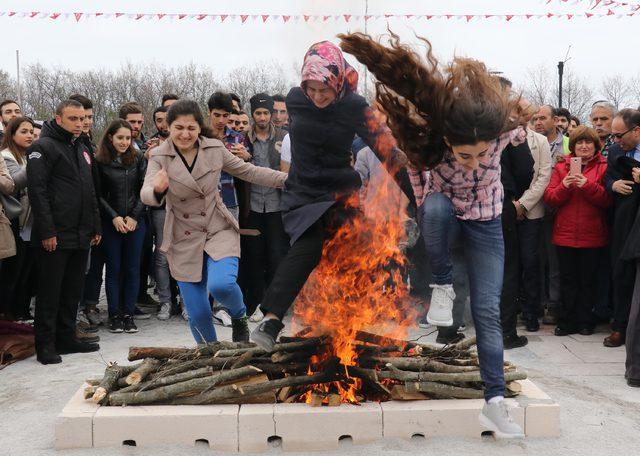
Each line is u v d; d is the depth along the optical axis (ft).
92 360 19.40
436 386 12.85
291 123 12.89
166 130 24.81
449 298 12.48
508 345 20.66
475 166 10.95
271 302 11.89
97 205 20.83
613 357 19.54
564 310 22.49
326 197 12.67
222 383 13.12
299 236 12.38
